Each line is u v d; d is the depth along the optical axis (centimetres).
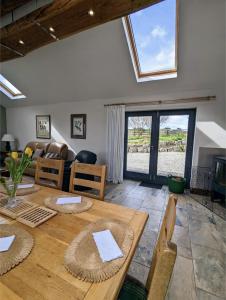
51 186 179
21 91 494
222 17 209
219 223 232
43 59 349
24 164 125
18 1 198
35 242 85
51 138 527
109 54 299
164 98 360
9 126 621
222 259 167
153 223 230
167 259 53
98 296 59
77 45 295
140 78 347
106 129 421
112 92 396
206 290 134
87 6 153
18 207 121
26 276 66
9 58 269
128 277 100
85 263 72
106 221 106
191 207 279
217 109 316
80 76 371
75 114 471
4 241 85
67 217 111
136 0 146
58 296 58
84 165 162
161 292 55
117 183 402
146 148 403
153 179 401
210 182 322
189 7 210
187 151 357
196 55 264
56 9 163
